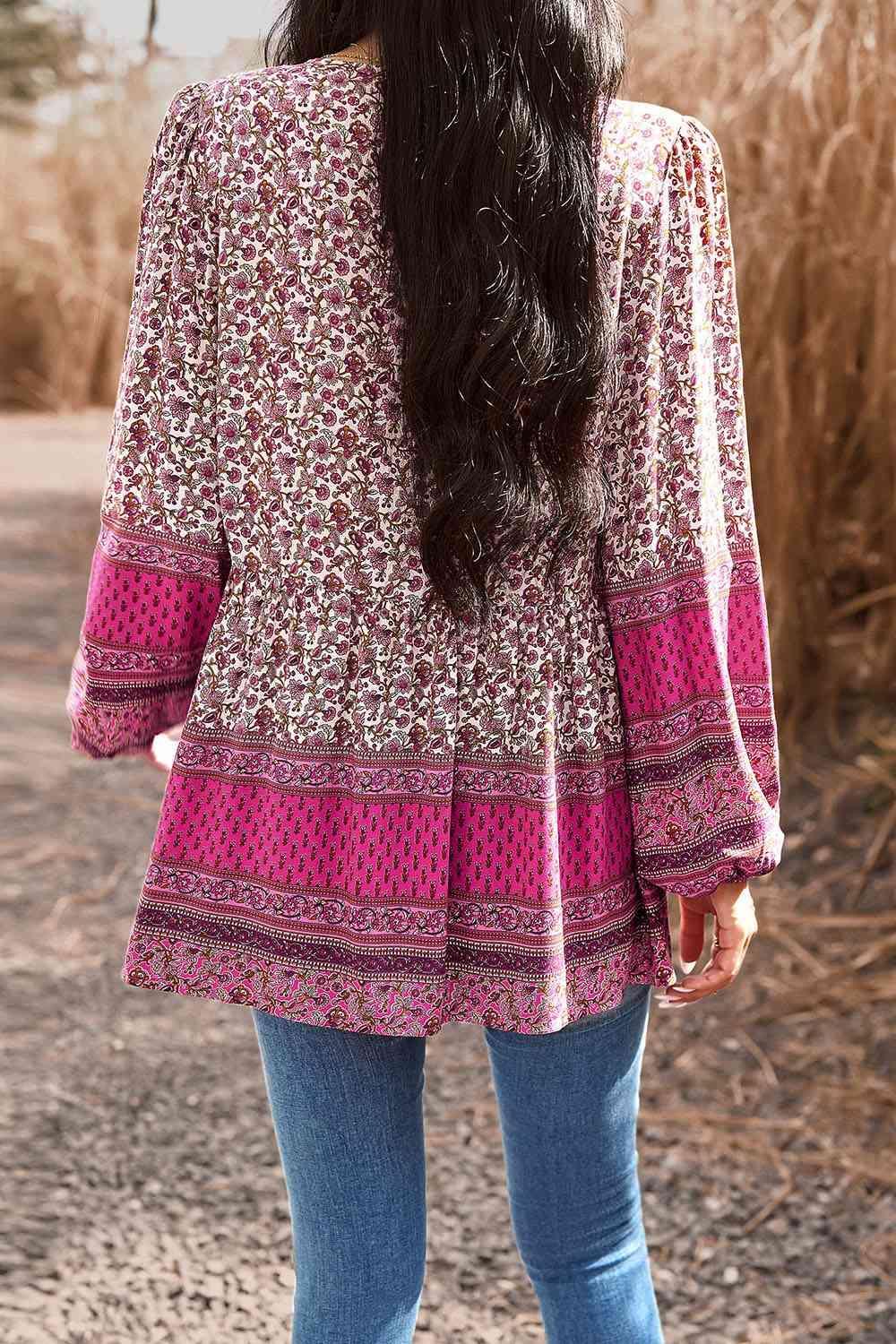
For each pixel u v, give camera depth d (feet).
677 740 3.72
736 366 3.90
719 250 3.85
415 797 3.59
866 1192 6.81
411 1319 3.92
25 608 18.17
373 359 3.53
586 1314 4.04
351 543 3.58
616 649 3.75
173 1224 6.72
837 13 10.62
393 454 3.56
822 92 10.85
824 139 10.87
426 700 3.59
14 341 35.88
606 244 3.54
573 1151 3.93
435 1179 7.07
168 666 3.83
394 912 3.59
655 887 3.88
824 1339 5.84
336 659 3.59
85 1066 8.16
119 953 9.64
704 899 3.90
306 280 3.51
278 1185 7.05
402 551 3.58
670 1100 7.67
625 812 3.83
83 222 35.27
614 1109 3.96
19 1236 6.57
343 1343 3.82
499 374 3.38
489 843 3.63
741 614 3.96
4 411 35.17
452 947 3.69
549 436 3.48
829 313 10.87
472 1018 3.70
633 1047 3.99
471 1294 6.23
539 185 3.39
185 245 3.62
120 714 3.86
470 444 3.41
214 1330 6.01
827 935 9.20
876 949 8.86
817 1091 7.65
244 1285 6.30
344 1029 3.63
